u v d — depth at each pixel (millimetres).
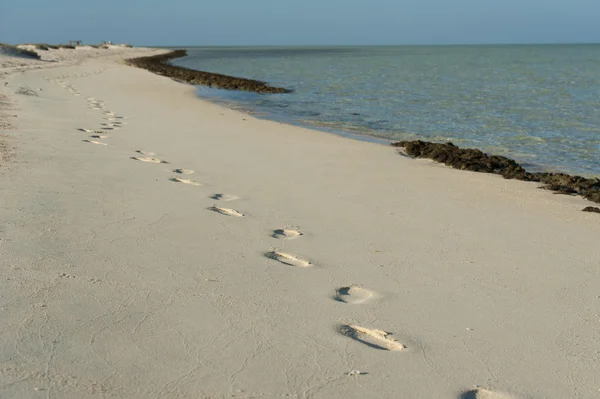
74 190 5703
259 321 3332
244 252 4418
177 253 4277
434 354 3111
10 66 26250
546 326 3508
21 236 4305
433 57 78438
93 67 31594
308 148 9344
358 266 4320
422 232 5234
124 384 2607
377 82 29016
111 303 3395
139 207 5328
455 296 3881
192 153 8281
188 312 3367
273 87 25031
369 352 3076
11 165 6488
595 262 4648
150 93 18000
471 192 6902
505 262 4578
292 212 5617
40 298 3365
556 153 10328
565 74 36969
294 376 2789
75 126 9750
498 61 62312
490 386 2844
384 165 8273
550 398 2771
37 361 2727
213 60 65250
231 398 2566
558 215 6012
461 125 13594
